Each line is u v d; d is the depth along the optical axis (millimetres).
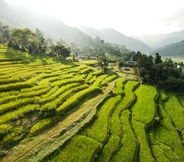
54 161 25922
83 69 80625
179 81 73125
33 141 28828
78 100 45062
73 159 26906
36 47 115938
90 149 29344
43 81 53969
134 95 58188
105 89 59000
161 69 83188
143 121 42719
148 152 32312
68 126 34062
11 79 49531
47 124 33094
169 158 32938
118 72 93562
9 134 28719
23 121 32812
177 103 59750
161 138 38938
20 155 25688
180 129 44125
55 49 117312
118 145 32375
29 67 69875
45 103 40469
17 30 122375
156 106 52719
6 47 104812
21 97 40594
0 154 25016
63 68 77062
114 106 47062
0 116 32469
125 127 38438
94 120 38656
